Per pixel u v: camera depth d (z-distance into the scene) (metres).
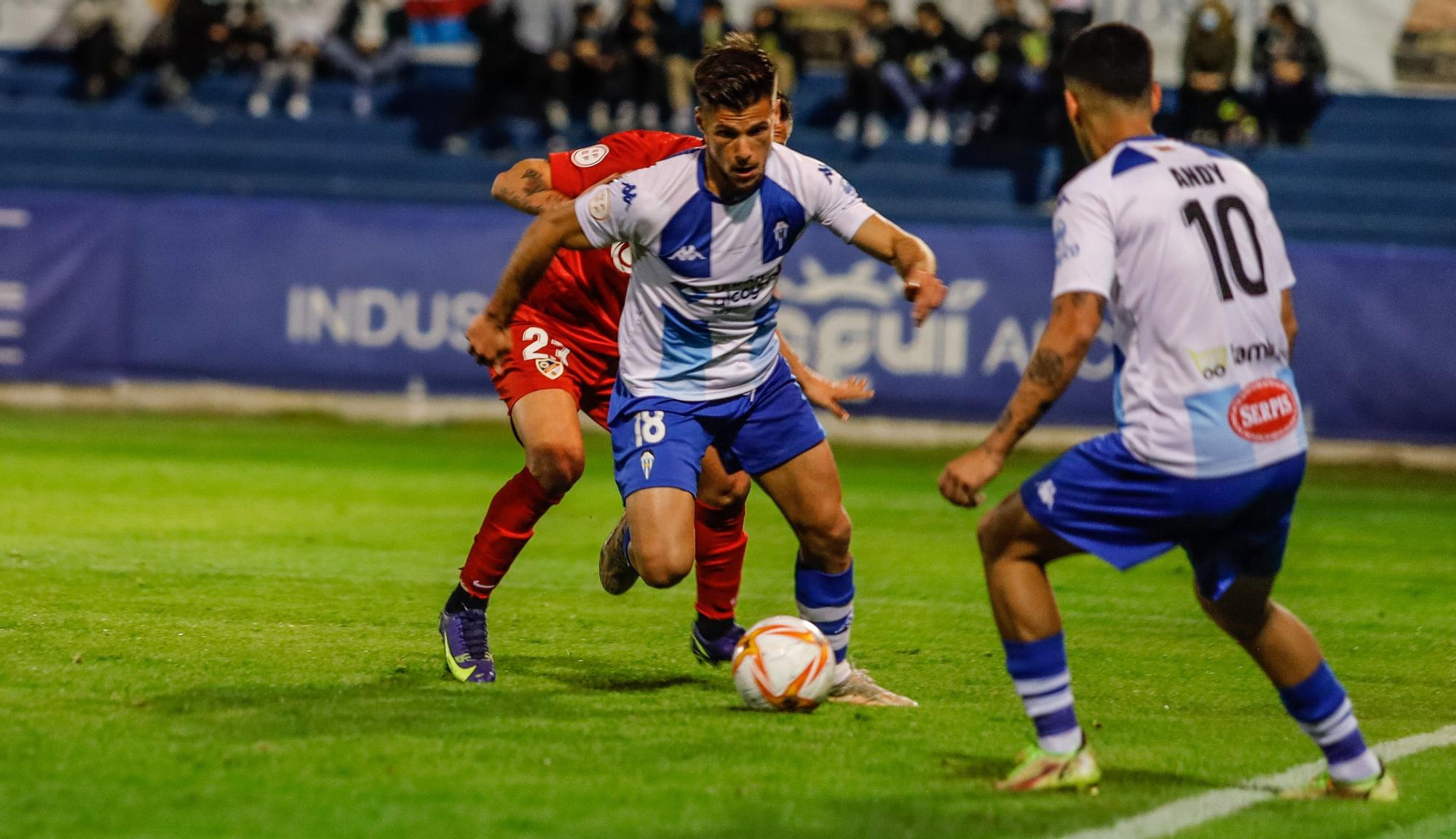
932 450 42.97
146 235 45.44
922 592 22.42
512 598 21.03
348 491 31.97
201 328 45.41
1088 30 11.59
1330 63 58.66
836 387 15.20
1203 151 11.30
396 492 31.97
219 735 12.61
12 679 14.60
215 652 16.31
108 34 57.50
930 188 54.38
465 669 15.20
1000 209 54.06
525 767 11.83
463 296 45.16
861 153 54.91
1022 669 11.49
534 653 17.03
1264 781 12.03
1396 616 21.39
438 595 20.73
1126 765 12.48
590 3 52.53
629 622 19.30
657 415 14.30
